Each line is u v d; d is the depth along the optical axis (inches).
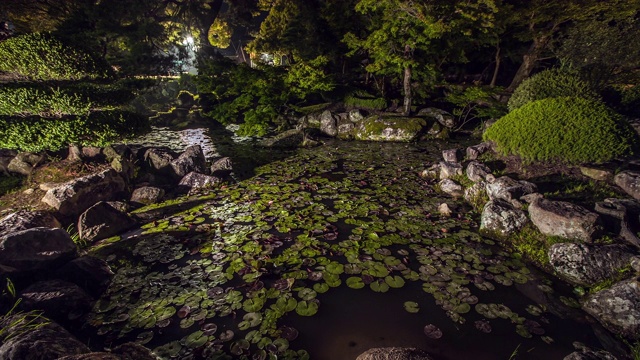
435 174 377.7
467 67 907.4
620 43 449.4
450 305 173.3
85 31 516.1
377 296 182.1
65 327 160.4
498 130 319.6
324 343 151.2
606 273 182.9
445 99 659.4
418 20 481.7
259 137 647.1
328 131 624.7
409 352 130.8
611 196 250.2
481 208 287.3
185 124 761.0
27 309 157.8
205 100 843.4
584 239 203.8
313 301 177.5
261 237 247.4
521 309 171.0
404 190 344.2
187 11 1040.8
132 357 127.3
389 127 578.2
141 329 158.9
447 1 468.1
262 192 346.9
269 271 204.4
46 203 271.9
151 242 244.1
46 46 289.9
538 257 212.8
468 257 217.2
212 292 185.5
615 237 205.3
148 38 653.3
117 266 214.1
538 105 305.7
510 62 876.6
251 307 173.0
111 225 259.4
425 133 584.1
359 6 497.4
